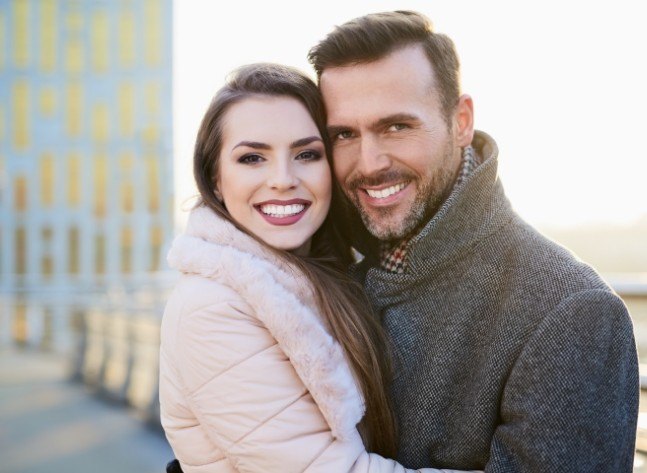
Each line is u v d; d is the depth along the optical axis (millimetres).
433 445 1434
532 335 1319
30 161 29359
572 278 1331
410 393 1467
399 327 1507
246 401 1368
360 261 1722
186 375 1422
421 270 1480
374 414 1444
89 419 6121
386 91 1442
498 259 1444
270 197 1486
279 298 1360
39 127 29391
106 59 29547
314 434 1357
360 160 1496
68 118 29562
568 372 1269
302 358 1335
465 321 1441
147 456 4969
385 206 1496
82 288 9766
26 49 29344
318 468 1331
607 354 1282
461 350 1437
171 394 1475
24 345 10398
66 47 29469
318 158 1531
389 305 1539
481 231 1451
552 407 1267
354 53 1458
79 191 29484
